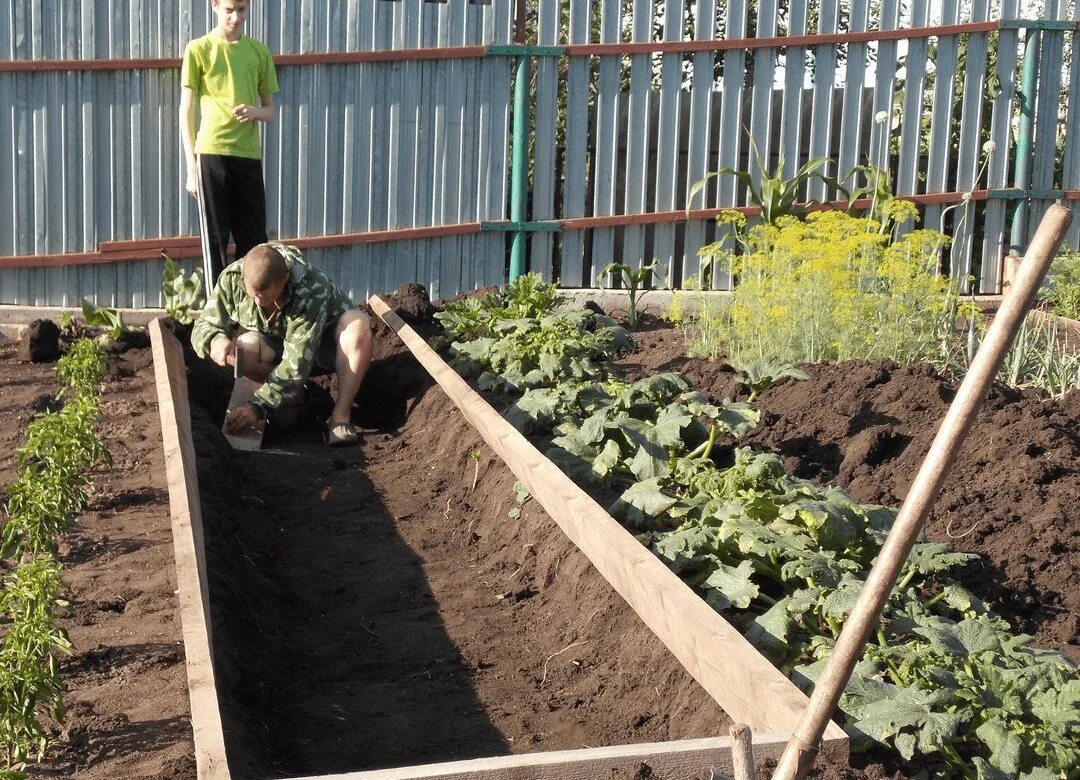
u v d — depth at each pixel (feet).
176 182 30.50
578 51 31.37
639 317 30.83
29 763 10.24
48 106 29.66
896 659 10.53
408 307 28.73
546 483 15.56
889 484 16.35
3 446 20.21
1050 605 12.85
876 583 6.68
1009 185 34.35
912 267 23.44
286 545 17.52
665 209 32.71
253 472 20.67
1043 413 17.57
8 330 29.94
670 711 11.60
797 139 32.91
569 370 22.34
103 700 11.37
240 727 10.96
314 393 24.84
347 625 14.75
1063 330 28.43
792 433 19.01
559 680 13.08
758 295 23.61
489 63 31.27
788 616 11.46
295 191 30.83
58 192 30.04
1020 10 32.94
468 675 13.35
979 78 33.01
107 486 17.98
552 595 15.03
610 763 9.01
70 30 29.45
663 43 31.63
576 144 31.99
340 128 30.78
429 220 31.68
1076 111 33.65
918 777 9.20
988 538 14.25
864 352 22.79
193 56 27.32
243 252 29.07
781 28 35.47
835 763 8.98
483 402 19.69
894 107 35.19
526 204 32.17
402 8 30.63
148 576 14.57
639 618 13.03
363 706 12.59
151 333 24.80
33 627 11.23
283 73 30.25
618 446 17.17
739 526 12.94
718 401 20.84
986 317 30.48
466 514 18.51
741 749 6.68
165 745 10.43
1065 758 8.95
